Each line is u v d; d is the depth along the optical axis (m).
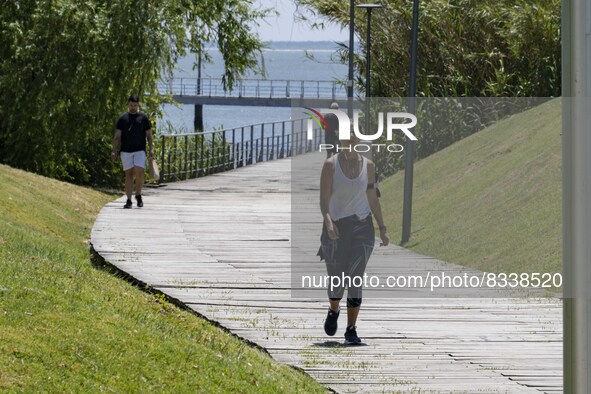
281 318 20.83
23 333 12.65
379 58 60.25
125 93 49.59
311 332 19.56
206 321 20.27
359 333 19.59
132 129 41.09
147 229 34.69
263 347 18.14
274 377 14.88
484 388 15.49
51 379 11.30
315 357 17.53
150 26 49.22
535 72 53.34
